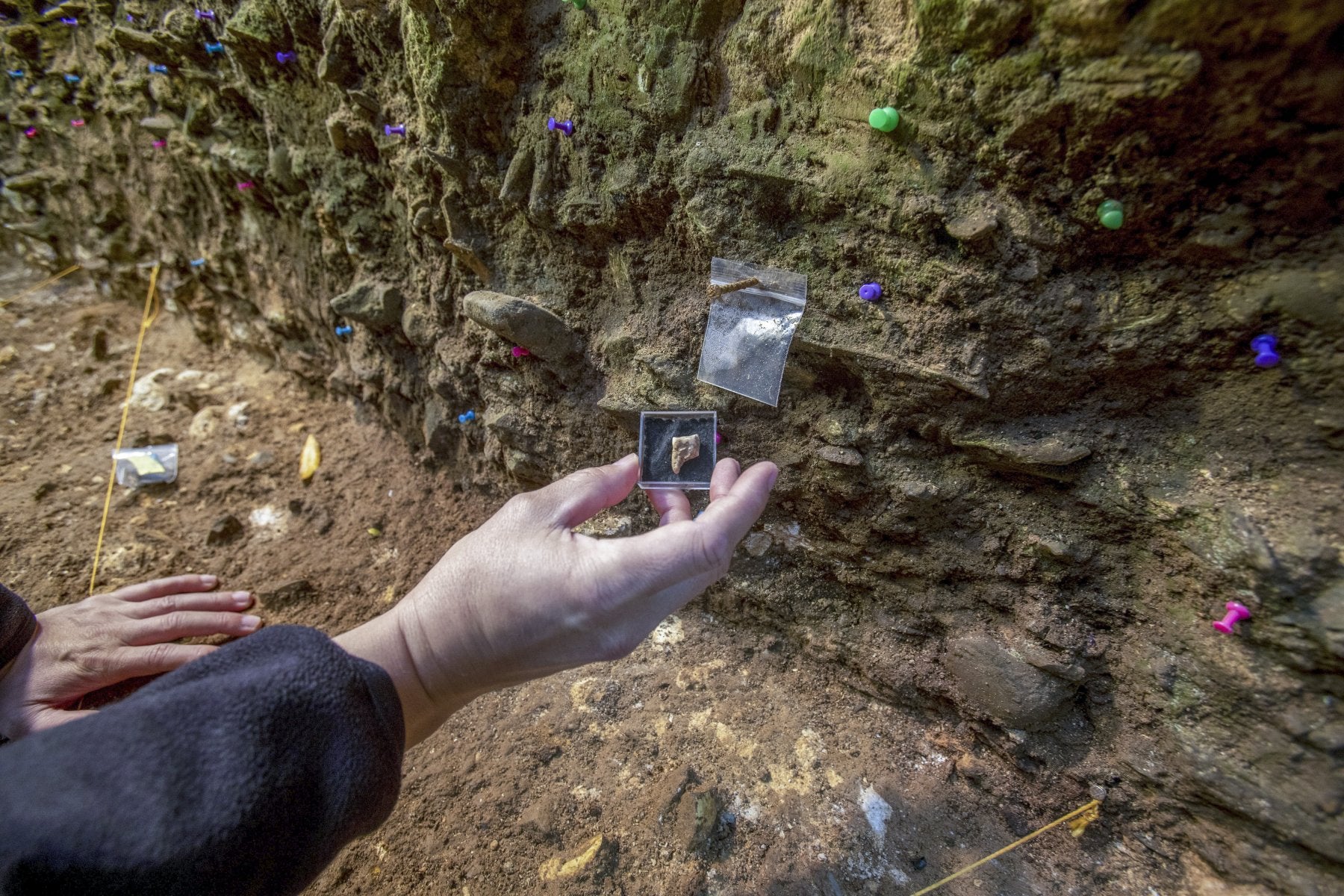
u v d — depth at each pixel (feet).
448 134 1.12
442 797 1.03
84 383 1.95
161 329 2.15
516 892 0.92
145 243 2.11
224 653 0.58
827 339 0.88
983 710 0.91
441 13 0.99
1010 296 0.77
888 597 1.01
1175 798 0.81
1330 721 0.70
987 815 0.92
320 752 0.55
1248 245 0.67
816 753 1.01
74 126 2.03
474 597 0.65
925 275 0.80
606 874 0.91
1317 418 0.69
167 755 0.48
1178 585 0.79
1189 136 0.62
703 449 0.94
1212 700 0.77
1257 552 0.70
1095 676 0.86
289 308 1.75
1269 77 0.56
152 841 0.45
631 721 1.08
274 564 1.46
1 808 0.43
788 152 0.85
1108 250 0.74
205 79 1.51
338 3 1.11
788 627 1.11
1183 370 0.75
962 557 0.92
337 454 1.69
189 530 1.54
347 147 1.34
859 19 0.76
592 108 0.97
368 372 1.58
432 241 1.28
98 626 1.17
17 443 1.75
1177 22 0.57
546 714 1.11
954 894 0.85
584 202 1.03
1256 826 0.75
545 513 0.72
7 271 2.40
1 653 1.06
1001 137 0.71
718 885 0.89
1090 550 0.84
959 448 0.88
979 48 0.68
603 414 1.16
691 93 0.90
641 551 0.64
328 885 0.97
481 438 1.41
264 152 1.56
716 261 0.94
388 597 1.38
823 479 0.97
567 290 1.16
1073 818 0.88
